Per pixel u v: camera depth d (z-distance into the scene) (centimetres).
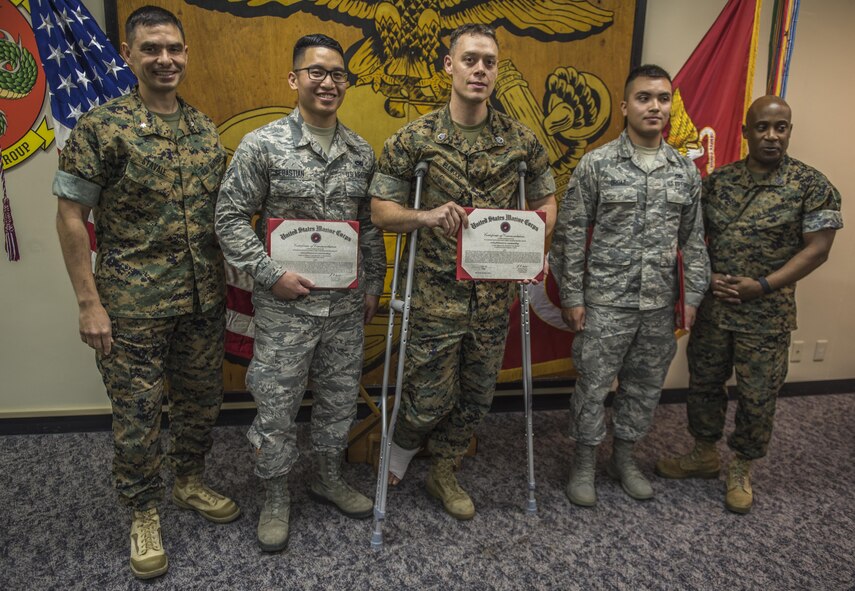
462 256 168
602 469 232
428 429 193
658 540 186
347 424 189
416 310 180
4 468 215
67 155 148
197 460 192
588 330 201
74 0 196
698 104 256
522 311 186
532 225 171
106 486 205
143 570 159
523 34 243
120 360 159
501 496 208
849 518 202
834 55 282
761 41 269
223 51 223
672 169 194
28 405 242
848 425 278
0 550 170
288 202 167
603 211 196
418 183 170
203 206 167
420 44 236
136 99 159
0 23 214
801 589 165
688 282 201
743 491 206
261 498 201
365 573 166
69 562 166
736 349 208
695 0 261
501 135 176
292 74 167
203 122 172
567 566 172
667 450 246
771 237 202
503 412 280
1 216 227
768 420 205
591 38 248
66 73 197
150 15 151
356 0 228
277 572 165
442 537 183
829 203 196
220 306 178
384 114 239
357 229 170
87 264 152
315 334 173
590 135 257
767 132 196
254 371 172
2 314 233
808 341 312
